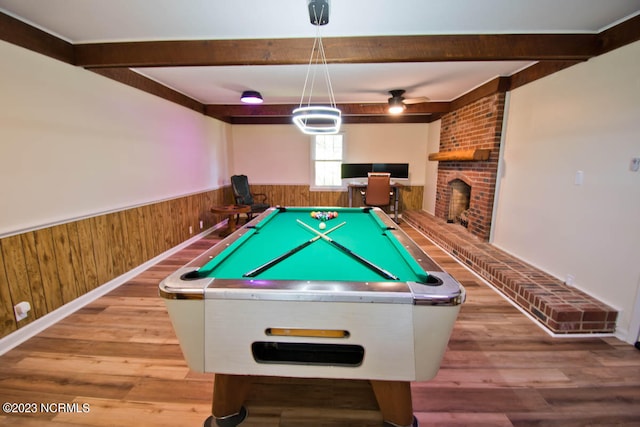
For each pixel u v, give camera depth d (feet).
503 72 11.02
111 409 5.11
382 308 3.86
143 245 11.44
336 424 4.90
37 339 6.97
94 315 8.08
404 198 21.33
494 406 5.18
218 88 13.34
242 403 5.12
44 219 7.52
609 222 7.27
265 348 4.58
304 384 5.81
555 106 9.02
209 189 17.43
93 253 9.05
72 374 5.89
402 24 7.11
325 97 15.37
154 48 8.07
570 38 7.54
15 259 6.81
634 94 6.63
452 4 6.17
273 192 21.79
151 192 11.96
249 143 21.30
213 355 4.18
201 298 3.95
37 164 7.30
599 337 7.09
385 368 4.09
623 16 6.68
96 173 9.14
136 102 10.91
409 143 20.76
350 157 21.02
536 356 6.46
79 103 8.45
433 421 4.89
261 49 7.94
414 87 13.25
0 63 6.45
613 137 7.14
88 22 6.98
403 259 5.47
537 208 9.84
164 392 5.49
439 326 3.92
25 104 6.98
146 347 6.74
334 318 3.93
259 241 6.79
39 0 5.99
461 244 12.49
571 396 5.39
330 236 7.22
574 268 8.36
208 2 6.09
